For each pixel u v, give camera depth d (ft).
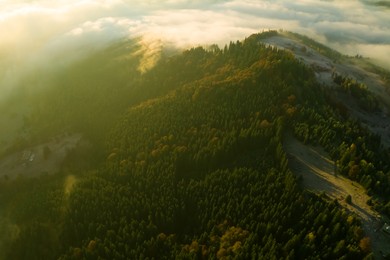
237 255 428.97
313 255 420.36
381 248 445.78
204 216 517.55
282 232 457.27
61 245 549.54
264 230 463.83
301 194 507.30
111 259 495.82
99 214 563.89
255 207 503.20
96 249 509.76
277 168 573.33
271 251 422.41
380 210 492.54
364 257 419.33
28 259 556.10
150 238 517.55
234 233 467.52
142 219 541.34
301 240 441.68
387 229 465.88
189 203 551.18
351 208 496.23
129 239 510.99
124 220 539.70
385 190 530.68
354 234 444.96
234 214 499.51
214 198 539.29
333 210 470.39
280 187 527.81
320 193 518.78
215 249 466.70
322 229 451.94
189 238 501.97
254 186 532.32
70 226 563.48
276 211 475.72
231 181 561.84
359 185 542.98
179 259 463.42
